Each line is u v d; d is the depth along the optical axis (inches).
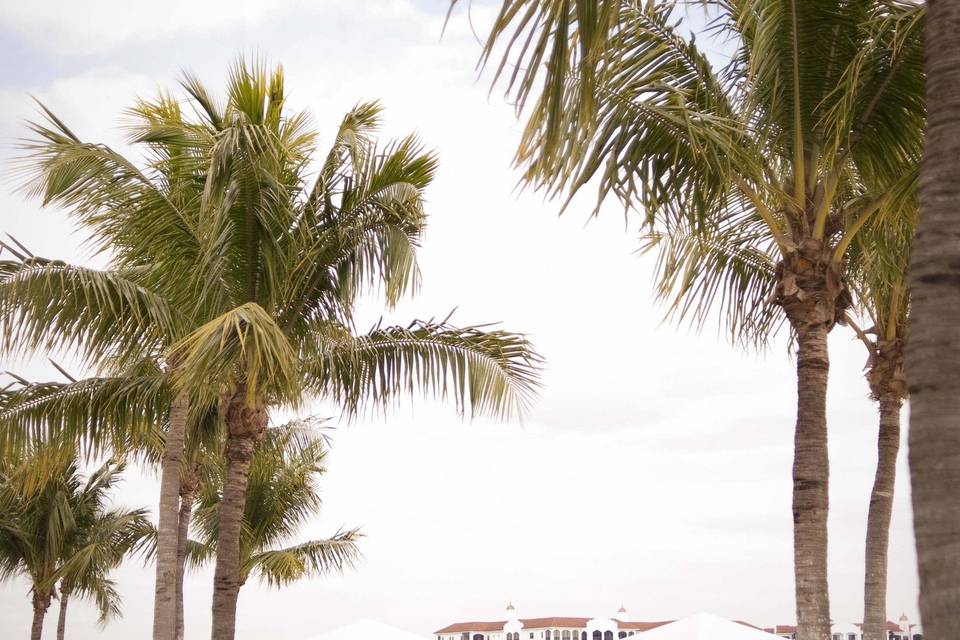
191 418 571.2
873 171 323.0
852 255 410.6
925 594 98.1
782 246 331.6
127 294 435.2
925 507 100.2
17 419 482.6
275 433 806.5
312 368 496.4
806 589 308.2
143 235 469.4
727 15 341.4
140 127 450.6
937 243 107.7
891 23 292.2
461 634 1964.8
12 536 1013.8
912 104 307.9
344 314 479.2
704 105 333.7
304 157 480.1
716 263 432.5
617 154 299.9
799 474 318.0
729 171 306.3
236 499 483.8
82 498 1038.4
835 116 308.5
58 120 449.4
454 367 494.3
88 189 457.4
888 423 486.6
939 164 110.5
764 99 318.3
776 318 431.5
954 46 113.1
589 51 159.0
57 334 436.5
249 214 450.9
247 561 912.9
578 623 1913.1
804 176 331.0
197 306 448.1
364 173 474.0
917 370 105.0
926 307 106.3
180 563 871.7
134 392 498.3
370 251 480.4
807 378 322.7
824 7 293.1
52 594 1040.2
